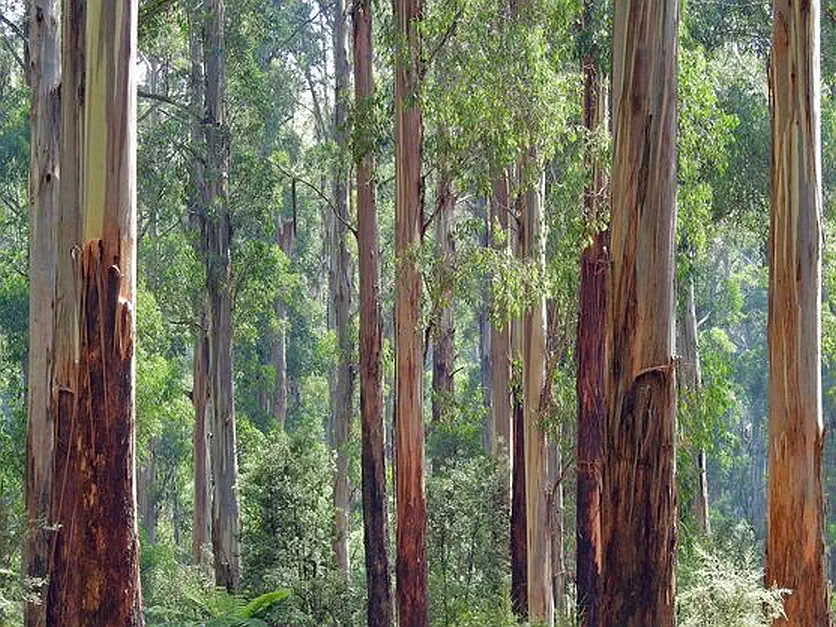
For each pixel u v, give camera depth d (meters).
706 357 26.92
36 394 17.17
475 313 40.72
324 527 25.23
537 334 19.52
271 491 25.05
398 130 18.62
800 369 12.87
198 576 23.53
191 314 33.38
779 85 13.09
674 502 10.05
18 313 32.00
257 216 28.72
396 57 18.09
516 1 17.70
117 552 10.79
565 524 29.50
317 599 23.78
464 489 24.92
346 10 29.34
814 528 12.73
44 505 17.02
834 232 21.89
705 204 19.06
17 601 12.10
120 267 11.05
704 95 17.59
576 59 18.67
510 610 20.64
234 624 20.38
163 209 32.41
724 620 10.70
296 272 40.84
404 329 18.70
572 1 17.47
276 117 36.09
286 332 43.94
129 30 11.21
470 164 18.36
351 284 32.41
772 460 12.92
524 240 18.91
